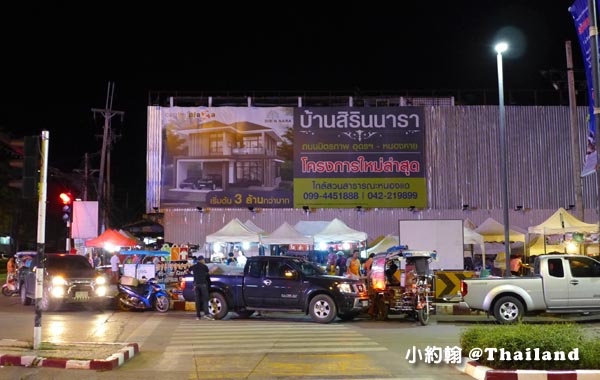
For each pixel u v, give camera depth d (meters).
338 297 16.59
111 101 39.06
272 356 10.93
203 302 17.59
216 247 31.22
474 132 34.09
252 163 33.56
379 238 30.12
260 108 33.94
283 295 16.98
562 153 34.19
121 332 14.51
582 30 12.30
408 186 33.62
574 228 24.03
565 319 17.70
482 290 16.27
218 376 9.23
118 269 25.16
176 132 33.62
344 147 33.75
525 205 33.66
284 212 33.47
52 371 9.60
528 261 27.84
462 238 22.09
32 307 21.25
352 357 10.77
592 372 8.32
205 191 33.34
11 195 44.12
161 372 9.56
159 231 39.50
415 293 16.27
